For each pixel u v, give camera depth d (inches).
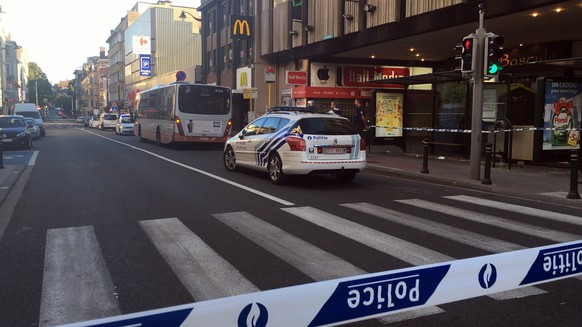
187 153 785.6
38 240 249.1
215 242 246.2
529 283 121.9
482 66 451.2
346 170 433.7
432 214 319.0
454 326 152.6
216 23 1433.3
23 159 667.4
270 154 448.5
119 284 187.2
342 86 940.6
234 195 383.9
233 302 82.4
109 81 3981.3
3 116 889.5
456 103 663.1
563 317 160.1
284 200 364.2
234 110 1229.1
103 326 72.5
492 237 260.1
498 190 412.5
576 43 690.8
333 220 297.4
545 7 494.9
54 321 154.9
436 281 105.7
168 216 305.7
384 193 403.5
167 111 876.0
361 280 96.0
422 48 788.0
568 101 535.2
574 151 373.4
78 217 301.9
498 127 560.1
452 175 494.9
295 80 864.3
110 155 733.3
